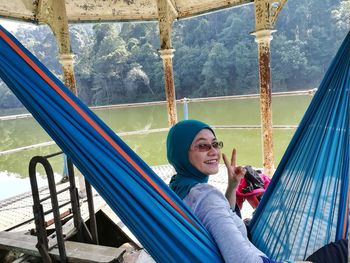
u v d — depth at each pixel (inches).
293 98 911.7
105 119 870.4
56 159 375.2
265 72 146.9
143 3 208.7
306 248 56.6
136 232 44.3
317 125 56.5
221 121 681.6
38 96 43.9
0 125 901.8
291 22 1519.4
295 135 59.8
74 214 81.9
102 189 44.4
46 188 180.7
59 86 46.0
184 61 1641.2
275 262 41.0
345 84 51.9
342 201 54.5
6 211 147.6
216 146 50.9
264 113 150.2
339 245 53.7
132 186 42.8
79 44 1894.7
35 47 1920.5
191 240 41.7
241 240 40.9
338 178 54.5
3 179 303.0
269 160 153.8
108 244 119.9
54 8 149.5
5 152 162.7
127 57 1673.2
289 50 1462.8
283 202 60.6
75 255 65.9
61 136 44.4
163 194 44.3
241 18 1576.0
